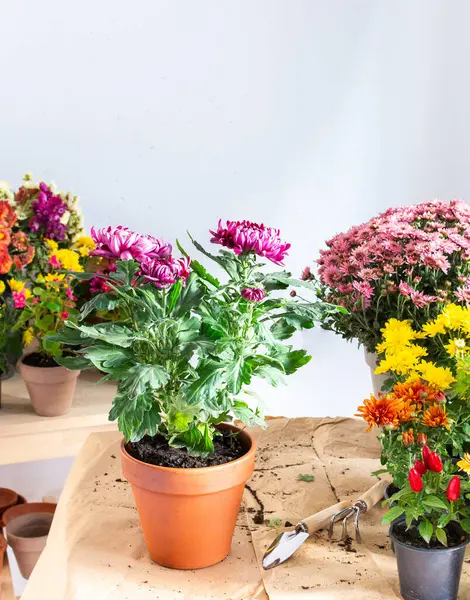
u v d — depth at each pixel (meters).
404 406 1.07
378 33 2.49
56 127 2.33
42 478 2.50
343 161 2.56
